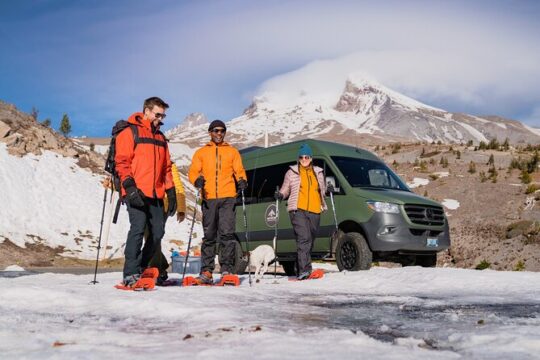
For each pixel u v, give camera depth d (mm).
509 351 2053
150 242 5547
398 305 3982
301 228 7316
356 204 8688
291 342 2186
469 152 75750
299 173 7422
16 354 1917
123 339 2320
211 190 6074
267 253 7758
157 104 5332
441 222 9031
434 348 2227
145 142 5277
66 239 22453
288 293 4957
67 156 31438
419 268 6773
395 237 8336
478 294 4852
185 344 2191
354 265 8484
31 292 3850
